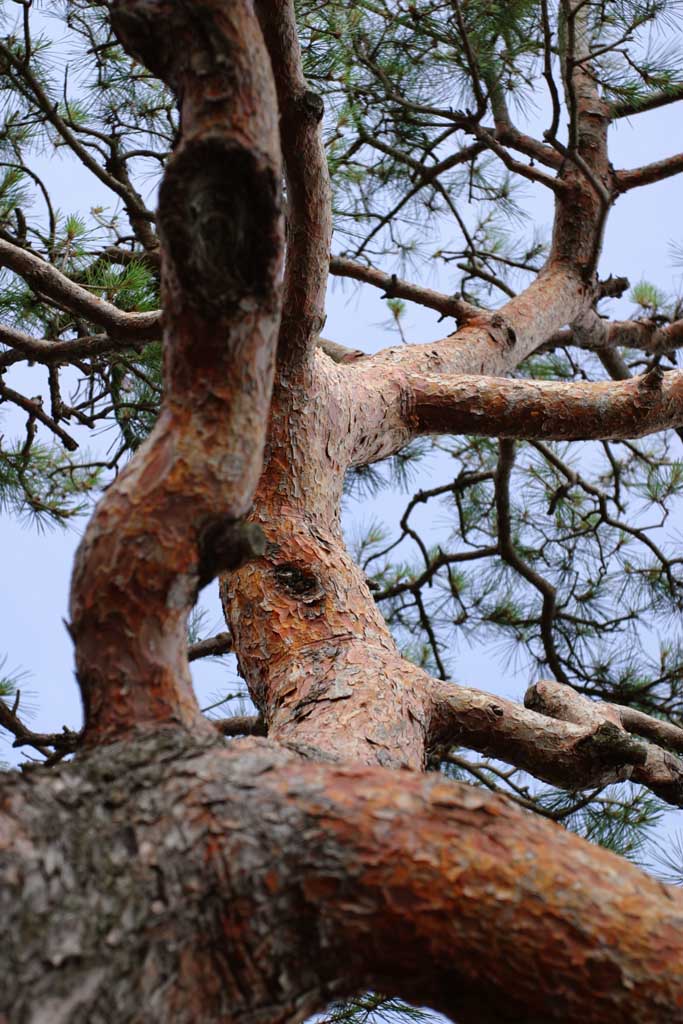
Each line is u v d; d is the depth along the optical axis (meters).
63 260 3.93
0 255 2.72
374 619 2.23
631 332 4.39
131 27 1.19
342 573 2.28
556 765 2.20
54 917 0.98
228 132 1.15
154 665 1.23
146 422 4.27
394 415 2.71
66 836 1.04
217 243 1.17
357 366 2.85
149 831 1.08
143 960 1.01
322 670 2.06
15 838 1.01
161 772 1.13
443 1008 1.10
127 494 1.24
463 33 3.54
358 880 1.08
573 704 2.44
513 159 3.96
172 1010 1.02
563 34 4.26
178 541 1.22
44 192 3.94
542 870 1.09
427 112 3.78
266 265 1.18
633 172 4.20
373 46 4.30
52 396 3.66
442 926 1.06
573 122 3.47
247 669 2.20
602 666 4.79
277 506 2.37
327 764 1.18
